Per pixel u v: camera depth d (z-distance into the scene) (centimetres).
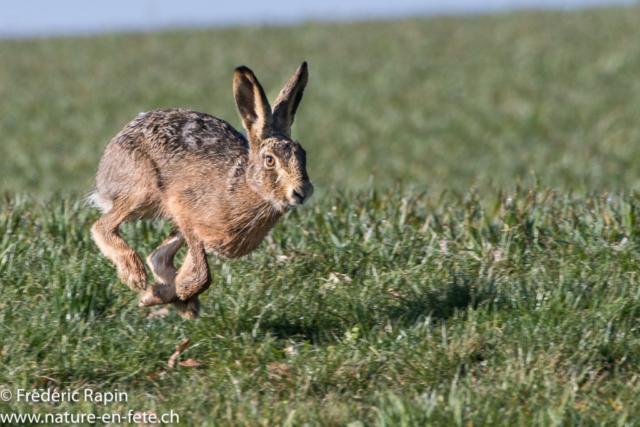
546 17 14188
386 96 8681
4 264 2369
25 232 2656
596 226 2586
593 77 8969
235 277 2344
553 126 6956
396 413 1600
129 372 1898
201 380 1838
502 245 2519
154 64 11312
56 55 12319
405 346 1903
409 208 2944
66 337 1950
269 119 2030
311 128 7269
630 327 1977
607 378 1812
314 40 13238
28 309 2127
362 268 2433
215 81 9819
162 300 2152
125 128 2223
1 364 1870
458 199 3122
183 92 9044
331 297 2203
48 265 2369
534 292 2166
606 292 2120
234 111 7844
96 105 8431
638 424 1592
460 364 1830
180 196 2114
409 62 10725
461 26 13912
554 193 2927
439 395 1727
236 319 2067
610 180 4962
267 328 2092
